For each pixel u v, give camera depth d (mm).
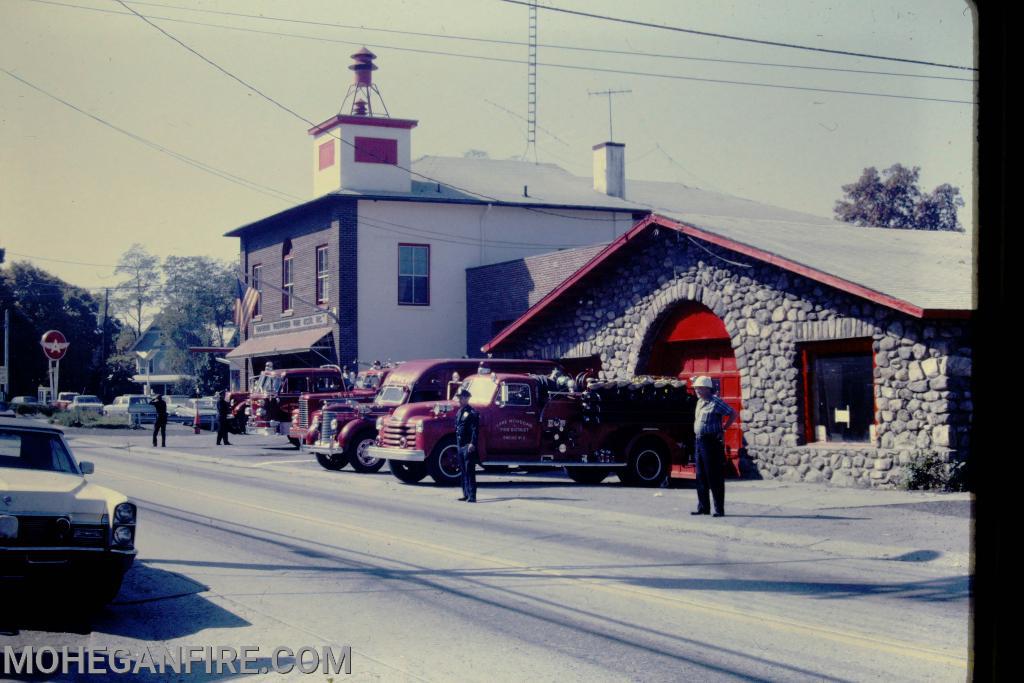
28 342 79938
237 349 46594
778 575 10633
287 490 20172
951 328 18047
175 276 110625
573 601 9094
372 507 17094
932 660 6926
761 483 20719
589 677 6516
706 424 15539
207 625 8102
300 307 42594
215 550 11922
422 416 21469
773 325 21484
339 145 39781
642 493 19578
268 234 45844
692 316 24266
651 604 8961
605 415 21469
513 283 37469
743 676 6527
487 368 23719
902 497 17422
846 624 8133
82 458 29688
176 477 22859
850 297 19750
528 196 42250
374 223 39469
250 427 33781
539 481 22969
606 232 42844
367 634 7781
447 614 8508
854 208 45906
